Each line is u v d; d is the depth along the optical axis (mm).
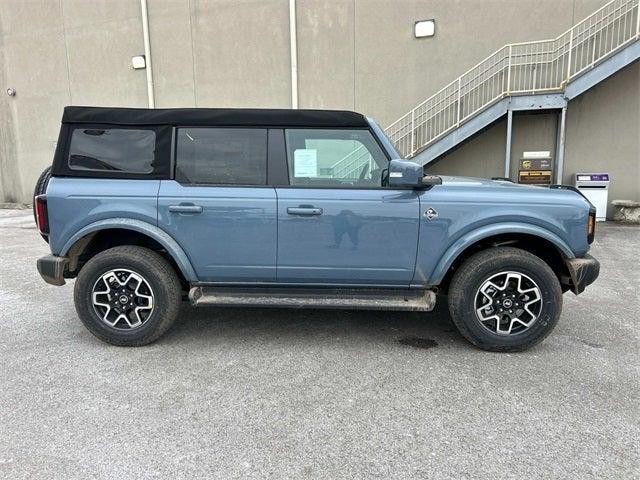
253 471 2209
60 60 14805
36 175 16234
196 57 13078
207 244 3590
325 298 3650
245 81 12750
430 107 11328
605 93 10281
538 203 3498
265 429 2557
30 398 2889
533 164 10828
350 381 3117
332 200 3506
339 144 3605
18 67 15492
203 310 4641
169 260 3838
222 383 3088
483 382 3100
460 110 11078
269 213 3525
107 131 3639
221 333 4000
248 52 12594
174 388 3020
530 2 10320
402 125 11602
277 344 3758
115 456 2316
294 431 2537
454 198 3506
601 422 2625
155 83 13594
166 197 3553
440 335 3961
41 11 14680
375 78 11688
